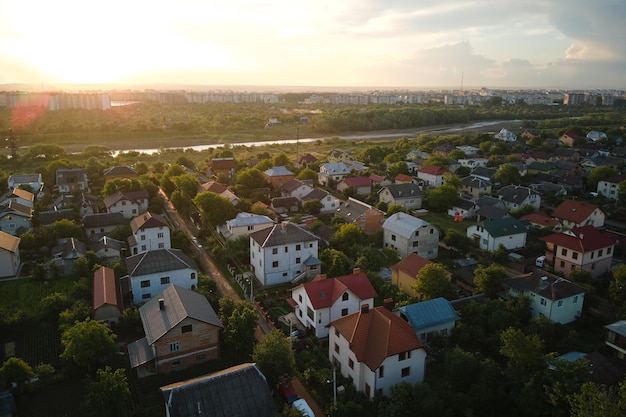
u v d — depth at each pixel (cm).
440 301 5162
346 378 4391
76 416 3938
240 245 7375
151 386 4312
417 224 7506
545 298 5297
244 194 11094
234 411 3494
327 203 10225
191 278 6144
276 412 3588
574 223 8588
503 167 12488
